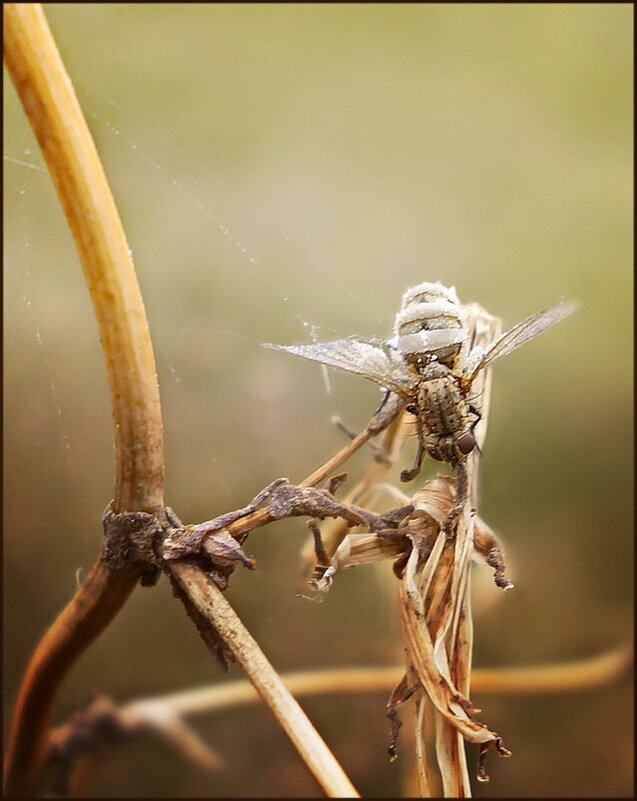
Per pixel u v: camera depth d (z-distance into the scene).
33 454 0.12
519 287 0.15
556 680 0.12
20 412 0.13
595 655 0.12
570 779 0.11
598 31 0.19
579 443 0.13
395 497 0.10
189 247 0.14
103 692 0.12
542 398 0.13
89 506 0.12
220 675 0.12
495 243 0.15
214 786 0.11
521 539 0.13
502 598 0.12
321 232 0.15
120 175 0.15
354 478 0.12
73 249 0.13
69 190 0.09
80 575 0.12
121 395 0.09
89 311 0.13
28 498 0.12
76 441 0.12
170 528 0.09
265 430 0.13
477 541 0.10
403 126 0.17
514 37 0.19
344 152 0.17
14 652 0.12
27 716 0.10
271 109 0.17
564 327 0.14
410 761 0.11
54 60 0.09
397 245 0.15
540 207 0.16
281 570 0.12
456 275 0.15
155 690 0.12
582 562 0.12
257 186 0.15
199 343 0.13
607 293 0.15
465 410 0.10
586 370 0.14
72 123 0.09
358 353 0.10
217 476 0.12
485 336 0.10
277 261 0.14
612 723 0.12
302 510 0.09
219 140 0.16
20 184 0.13
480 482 0.13
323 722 0.11
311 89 0.17
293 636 0.12
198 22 0.18
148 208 0.14
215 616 0.09
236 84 0.17
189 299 0.13
